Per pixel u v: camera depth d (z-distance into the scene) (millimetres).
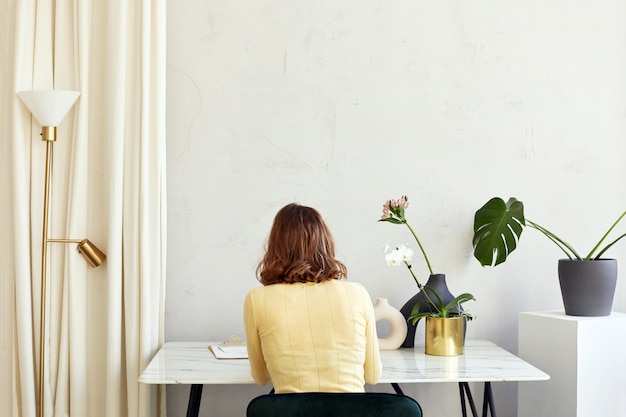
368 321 2215
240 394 3182
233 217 3168
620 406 2846
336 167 3199
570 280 2930
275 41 3176
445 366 2646
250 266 3174
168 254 3154
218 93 3162
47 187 2861
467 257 3260
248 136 3170
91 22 2994
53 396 2975
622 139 3330
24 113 2922
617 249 3332
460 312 2920
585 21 3311
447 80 3246
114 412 2920
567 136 3303
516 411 3301
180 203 3154
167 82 3146
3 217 2967
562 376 2859
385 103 3219
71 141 2992
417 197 3236
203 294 3164
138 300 2947
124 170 2961
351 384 2100
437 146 3244
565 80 3301
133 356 2932
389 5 3219
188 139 3154
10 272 2957
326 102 3195
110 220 2924
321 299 2164
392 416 1862
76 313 2947
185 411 3160
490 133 3270
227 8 3164
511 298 3285
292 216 2238
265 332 2148
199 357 2781
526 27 3283
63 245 2977
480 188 3264
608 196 3326
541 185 3293
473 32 3258
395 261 2869
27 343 2904
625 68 3328
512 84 3277
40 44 2961
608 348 2828
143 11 2939
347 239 3205
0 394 2973
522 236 3293
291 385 2084
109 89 2938
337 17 3199
